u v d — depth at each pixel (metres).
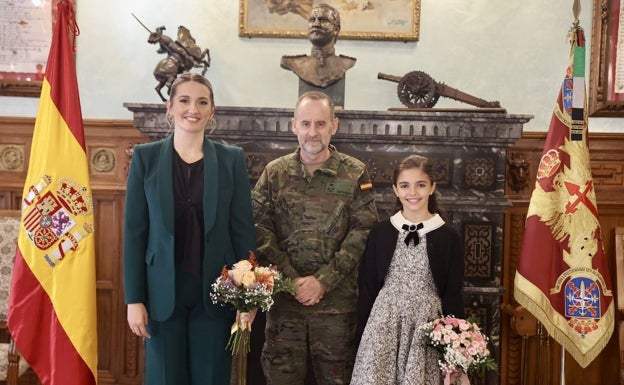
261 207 2.67
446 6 3.57
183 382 2.38
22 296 2.56
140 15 3.62
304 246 2.60
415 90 3.23
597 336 2.85
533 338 3.53
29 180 2.60
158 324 2.34
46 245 2.56
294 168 2.67
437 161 3.11
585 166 2.89
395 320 2.50
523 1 3.56
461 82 3.60
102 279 3.60
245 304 2.24
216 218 2.36
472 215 3.08
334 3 3.56
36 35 3.59
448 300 2.51
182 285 2.34
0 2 3.57
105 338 3.60
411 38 3.55
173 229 2.31
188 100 2.35
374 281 2.59
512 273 3.56
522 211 3.54
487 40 3.58
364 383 2.41
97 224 3.60
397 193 2.60
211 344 2.36
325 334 2.60
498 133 3.03
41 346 2.59
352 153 3.13
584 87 2.90
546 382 3.45
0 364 2.80
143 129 3.08
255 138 3.12
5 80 3.57
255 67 3.63
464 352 2.29
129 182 2.38
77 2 3.62
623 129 3.56
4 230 3.22
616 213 3.51
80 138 2.61
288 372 2.61
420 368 2.41
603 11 3.44
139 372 3.59
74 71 2.64
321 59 3.12
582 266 2.87
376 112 3.01
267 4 3.57
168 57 3.23
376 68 3.61
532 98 3.59
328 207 2.62
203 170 2.38
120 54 3.64
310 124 2.55
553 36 3.57
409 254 2.55
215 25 3.62
